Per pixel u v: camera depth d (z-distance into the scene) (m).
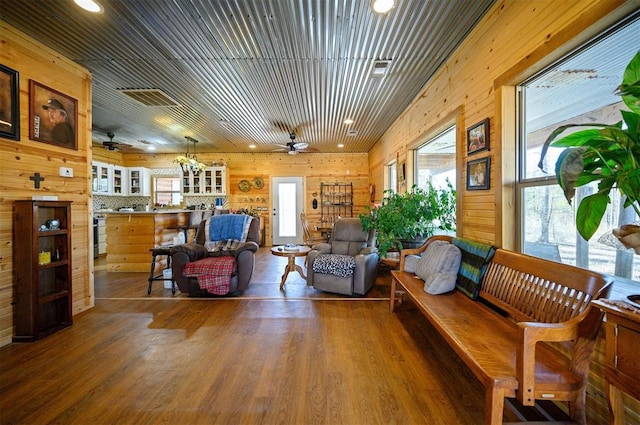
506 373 1.26
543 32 1.73
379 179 6.66
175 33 2.48
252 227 4.12
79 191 3.04
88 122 3.14
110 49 2.72
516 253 1.90
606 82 1.61
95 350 2.27
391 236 3.48
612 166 1.09
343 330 2.61
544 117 1.98
